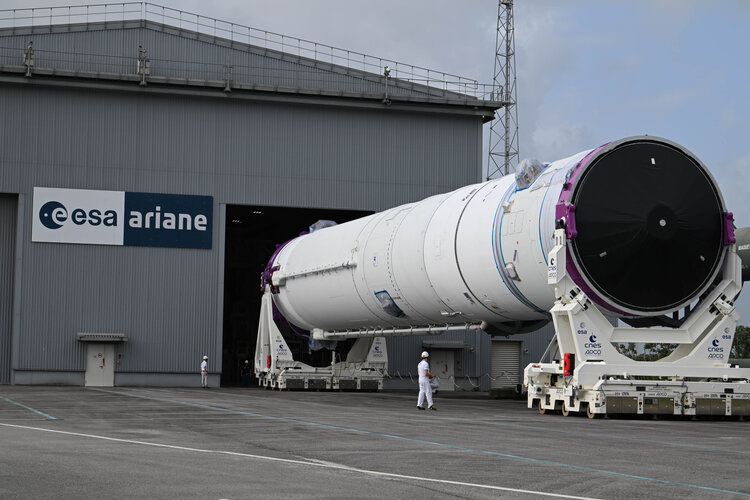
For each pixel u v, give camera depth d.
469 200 25.45
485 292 24.33
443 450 13.01
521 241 21.91
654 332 20.72
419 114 49.19
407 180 48.78
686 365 20.59
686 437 15.15
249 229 64.25
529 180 22.25
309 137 47.97
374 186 48.44
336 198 48.03
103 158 45.78
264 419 19.70
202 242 46.69
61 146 45.34
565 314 20.23
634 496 8.88
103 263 45.62
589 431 16.36
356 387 39.09
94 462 11.29
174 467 10.85
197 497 8.66
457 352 49.56
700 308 21.12
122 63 46.12
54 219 45.09
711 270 20.94
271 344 39.97
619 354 20.28
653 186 20.52
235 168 47.16
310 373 38.78
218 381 46.38
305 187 47.75
